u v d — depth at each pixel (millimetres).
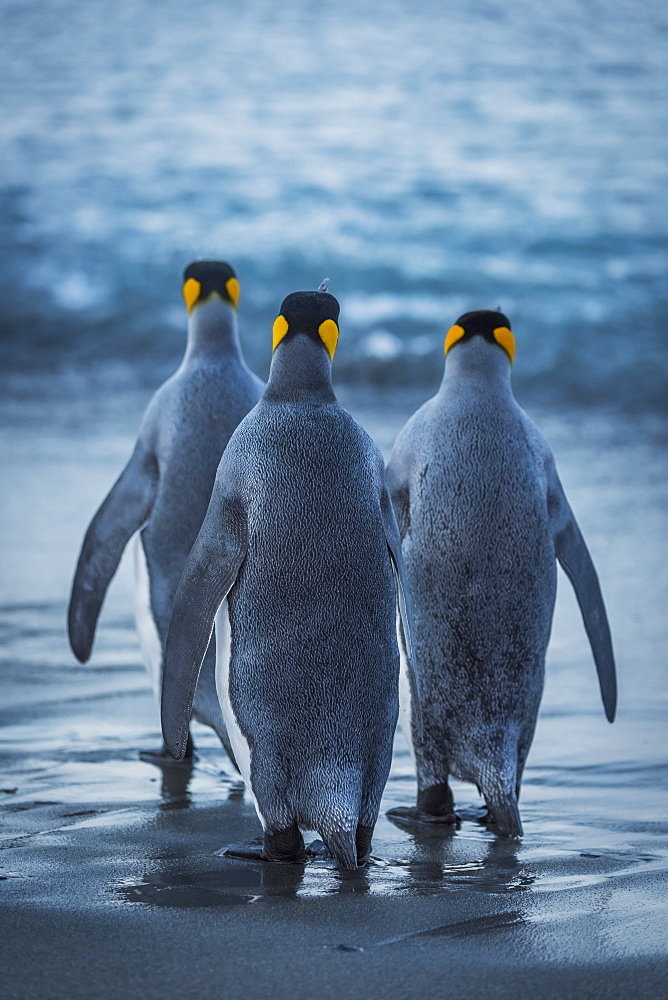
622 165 47469
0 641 13023
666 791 9016
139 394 29672
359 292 36938
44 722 10703
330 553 7324
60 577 15516
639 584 15008
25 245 41500
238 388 10133
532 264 38750
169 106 57531
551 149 49375
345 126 53062
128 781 9383
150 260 40250
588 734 10320
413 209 43656
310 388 7680
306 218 43031
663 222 42094
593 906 6684
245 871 7348
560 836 8133
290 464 7426
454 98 55844
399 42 63688
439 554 8586
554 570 8781
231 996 5457
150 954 5938
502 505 8531
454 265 38562
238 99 58188
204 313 10336
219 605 7520
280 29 68438
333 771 7270
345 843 7219
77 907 6648
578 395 29000
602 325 33438
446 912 6590
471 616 8523
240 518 7449
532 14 66688
